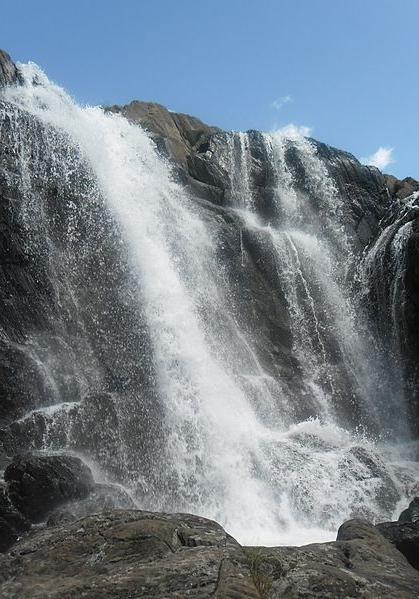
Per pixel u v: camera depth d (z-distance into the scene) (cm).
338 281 2608
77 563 639
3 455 1608
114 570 612
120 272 2111
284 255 2555
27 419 1706
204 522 707
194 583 573
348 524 813
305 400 2264
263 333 2375
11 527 1320
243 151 2856
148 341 2039
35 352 1830
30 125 2128
